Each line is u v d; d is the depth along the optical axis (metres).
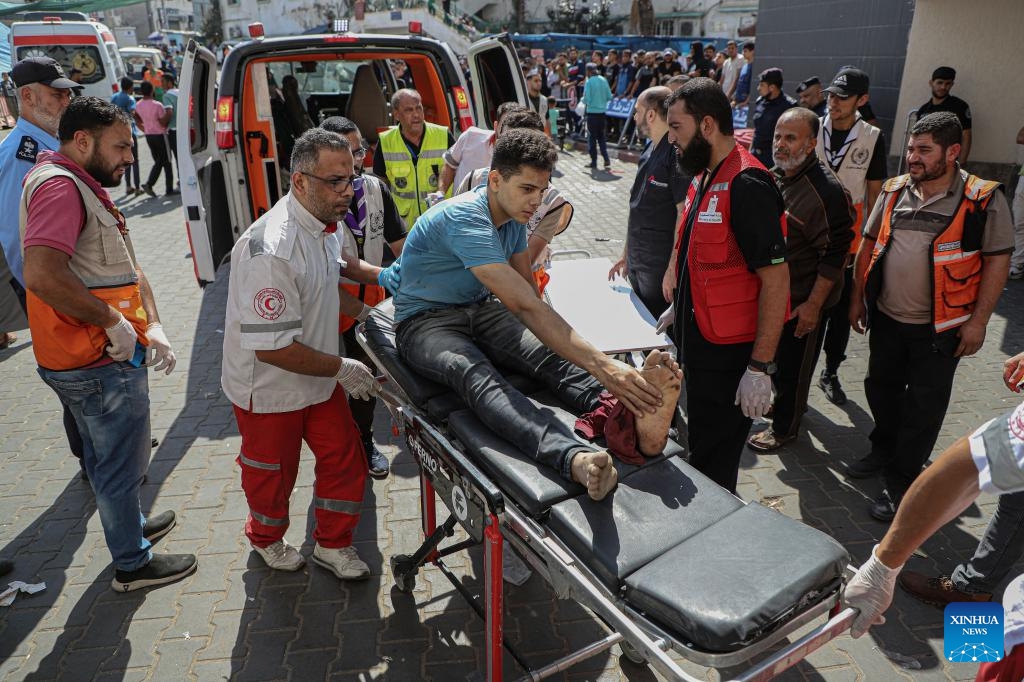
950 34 7.22
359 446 3.04
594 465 1.83
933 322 3.12
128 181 10.66
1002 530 2.62
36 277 2.38
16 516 3.52
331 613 2.87
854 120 4.34
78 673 2.60
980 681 1.75
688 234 2.77
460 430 2.23
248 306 2.49
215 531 3.38
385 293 3.78
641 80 13.51
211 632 2.78
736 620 1.53
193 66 4.64
